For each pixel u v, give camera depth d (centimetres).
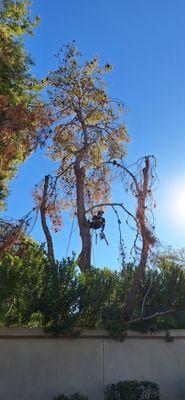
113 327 1445
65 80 1988
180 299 1570
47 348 1373
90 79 2000
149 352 1515
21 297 1312
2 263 1285
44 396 1338
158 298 1547
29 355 1350
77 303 1364
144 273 1556
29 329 1350
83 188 1864
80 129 1981
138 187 1511
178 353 1560
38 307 1335
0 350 1326
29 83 2219
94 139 1953
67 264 1357
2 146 1952
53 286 1335
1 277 1263
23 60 2262
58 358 1380
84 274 1404
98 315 1423
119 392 1333
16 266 1292
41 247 1384
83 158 1959
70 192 1941
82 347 1420
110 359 1451
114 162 1614
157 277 1561
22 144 1948
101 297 1405
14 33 2267
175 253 1580
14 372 1324
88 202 1959
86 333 1424
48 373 1358
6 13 2284
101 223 1778
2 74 2170
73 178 1966
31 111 1959
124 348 1480
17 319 1331
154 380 1497
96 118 1983
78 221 1794
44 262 1342
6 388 1305
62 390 1361
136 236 1500
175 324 1565
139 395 1329
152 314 1519
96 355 1430
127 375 1459
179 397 1517
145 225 1493
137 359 1489
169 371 1527
